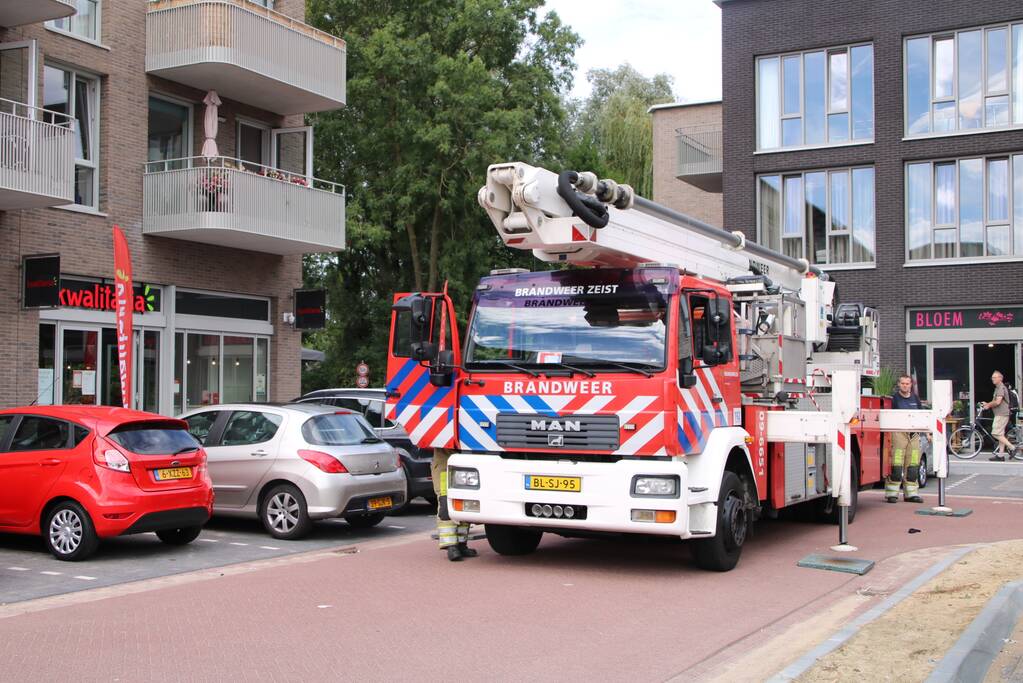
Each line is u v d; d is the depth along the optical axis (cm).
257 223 1956
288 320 2252
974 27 2673
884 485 1586
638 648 668
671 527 867
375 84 3164
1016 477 1956
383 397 1485
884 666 597
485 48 3334
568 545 1127
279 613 774
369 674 606
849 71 2825
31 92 1648
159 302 1966
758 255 1286
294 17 2292
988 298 2634
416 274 3488
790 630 727
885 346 2745
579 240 902
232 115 2164
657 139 3788
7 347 1661
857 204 2820
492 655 649
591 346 914
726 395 981
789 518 1352
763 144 2934
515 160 3189
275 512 1191
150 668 619
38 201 1630
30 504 1044
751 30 2942
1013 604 783
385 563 1011
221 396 2109
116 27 1884
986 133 2644
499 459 934
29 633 713
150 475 1041
